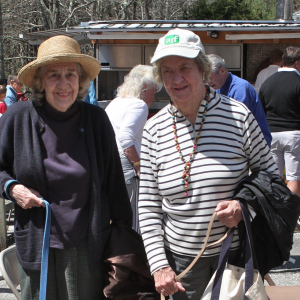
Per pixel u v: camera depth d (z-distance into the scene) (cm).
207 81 237
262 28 738
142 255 251
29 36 1069
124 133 366
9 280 250
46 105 245
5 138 243
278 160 519
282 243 218
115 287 242
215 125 226
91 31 757
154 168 237
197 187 224
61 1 2303
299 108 500
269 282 329
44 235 233
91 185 243
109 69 812
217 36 788
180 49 221
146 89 382
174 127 232
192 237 227
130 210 271
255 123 231
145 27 744
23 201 233
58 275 243
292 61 499
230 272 218
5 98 747
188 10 1678
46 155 240
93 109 256
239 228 227
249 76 827
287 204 218
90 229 240
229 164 224
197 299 235
